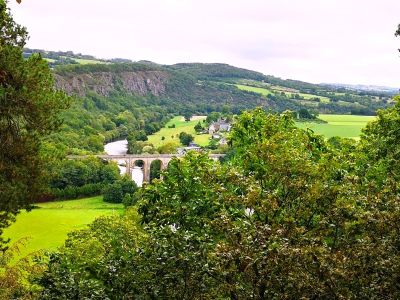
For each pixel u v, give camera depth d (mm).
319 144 14398
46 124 16141
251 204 9406
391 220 8625
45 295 9297
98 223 34938
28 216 67562
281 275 7980
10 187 14859
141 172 127750
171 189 10688
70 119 137000
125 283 9078
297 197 10211
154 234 9664
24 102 15305
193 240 8875
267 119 14734
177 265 8570
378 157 20016
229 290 8234
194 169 11070
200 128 179875
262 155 11109
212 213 10484
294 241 8797
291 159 10562
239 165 13500
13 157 15539
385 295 8211
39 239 56156
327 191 9727
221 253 7953
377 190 10453
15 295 12836
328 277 7852
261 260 7867
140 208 10750
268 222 9695
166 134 175000
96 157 100125
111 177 94938
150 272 8891
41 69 16422
